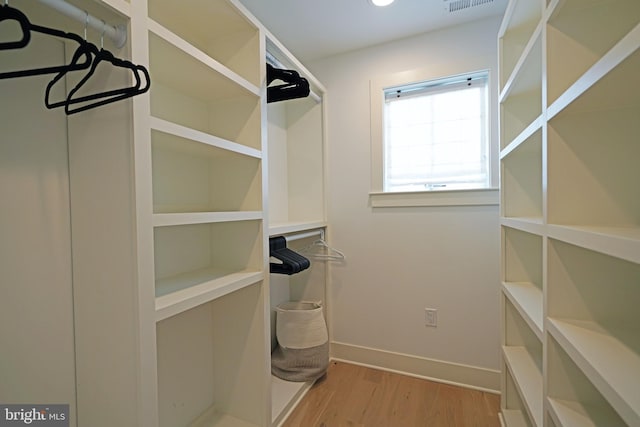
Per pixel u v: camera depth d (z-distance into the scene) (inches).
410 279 81.3
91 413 36.4
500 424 61.5
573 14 35.3
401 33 77.0
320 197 89.0
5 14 21.1
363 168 85.3
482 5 67.0
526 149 55.8
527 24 54.9
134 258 32.9
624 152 33.5
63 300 36.6
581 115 34.7
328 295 89.0
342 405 68.3
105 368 35.3
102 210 34.8
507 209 61.2
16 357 33.6
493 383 73.7
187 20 51.0
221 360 59.6
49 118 35.9
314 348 75.6
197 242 56.8
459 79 77.1
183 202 53.8
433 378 78.8
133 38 32.3
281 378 74.2
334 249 88.9
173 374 52.3
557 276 36.1
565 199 35.6
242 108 56.0
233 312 58.4
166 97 50.5
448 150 79.1
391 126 84.6
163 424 50.3
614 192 33.9
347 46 82.7
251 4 64.8
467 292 76.2
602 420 32.6
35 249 34.8
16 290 33.6
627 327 33.4
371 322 85.4
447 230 77.5
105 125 34.3
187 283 47.0
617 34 34.0
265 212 56.2
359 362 86.5
